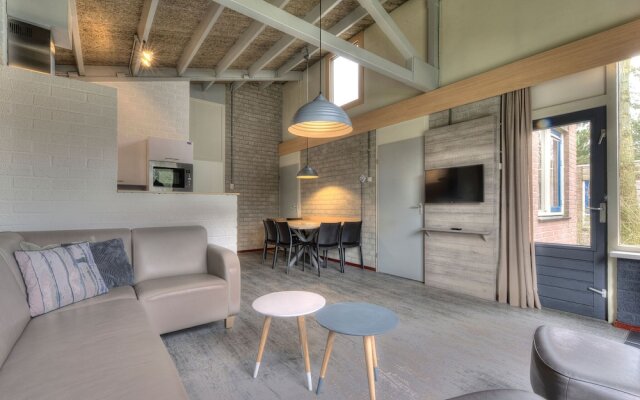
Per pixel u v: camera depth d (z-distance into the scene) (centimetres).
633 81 276
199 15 401
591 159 295
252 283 432
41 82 259
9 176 245
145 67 532
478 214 373
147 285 239
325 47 345
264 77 652
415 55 411
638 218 273
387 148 499
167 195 314
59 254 201
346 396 177
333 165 612
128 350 135
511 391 112
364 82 543
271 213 771
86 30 407
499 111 359
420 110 442
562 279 313
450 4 416
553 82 318
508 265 344
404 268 468
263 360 216
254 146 750
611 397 114
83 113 277
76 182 273
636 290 269
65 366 121
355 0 453
